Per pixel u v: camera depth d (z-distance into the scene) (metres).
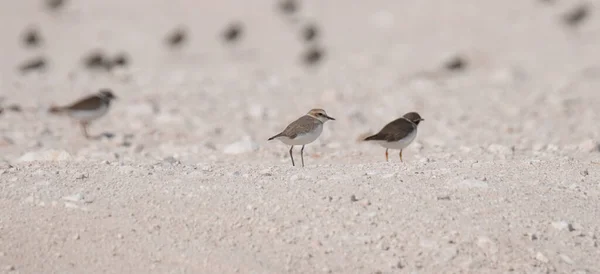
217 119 19.62
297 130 12.48
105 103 17.45
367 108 21.47
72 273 9.20
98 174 11.78
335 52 35.53
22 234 9.87
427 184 11.07
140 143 16.91
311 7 47.41
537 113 20.91
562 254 9.28
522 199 10.53
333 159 14.69
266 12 46.47
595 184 11.30
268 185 11.13
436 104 22.16
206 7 48.00
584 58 32.06
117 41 39.25
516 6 44.75
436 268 9.09
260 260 9.25
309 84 25.39
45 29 42.34
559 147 15.70
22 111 19.94
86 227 9.96
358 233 9.69
